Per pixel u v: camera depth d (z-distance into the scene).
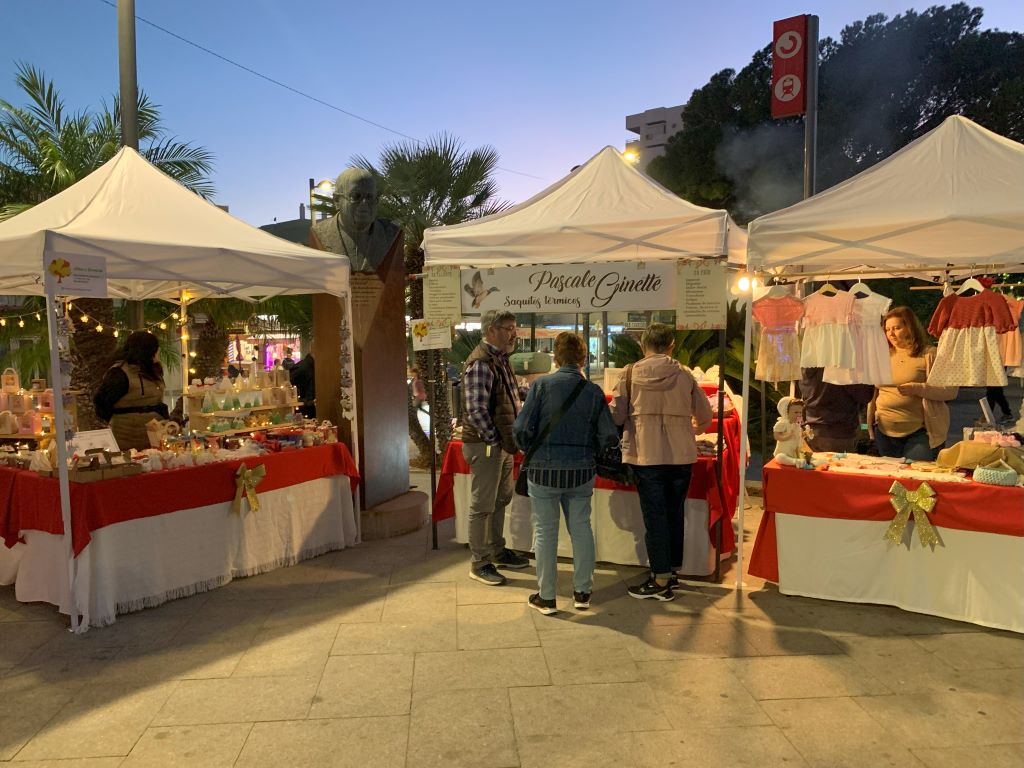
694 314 4.29
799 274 5.68
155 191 4.93
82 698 3.10
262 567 4.76
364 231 5.69
